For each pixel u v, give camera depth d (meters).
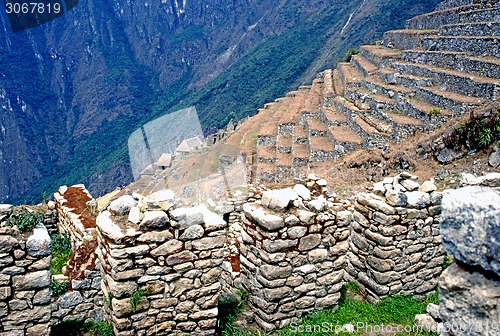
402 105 19.38
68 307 5.96
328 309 6.27
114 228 4.96
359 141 18.11
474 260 3.07
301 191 6.23
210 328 5.55
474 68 17.78
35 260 5.00
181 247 5.18
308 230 5.82
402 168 16.06
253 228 5.94
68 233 9.55
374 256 6.87
